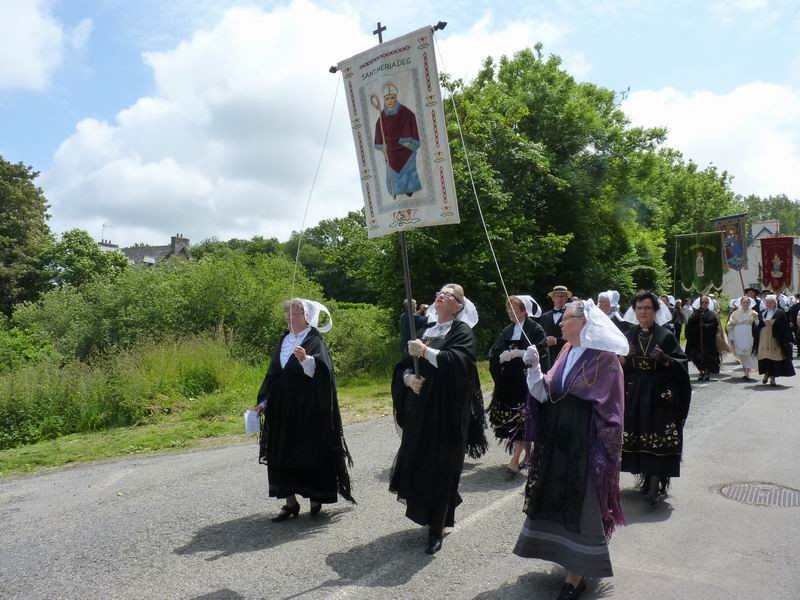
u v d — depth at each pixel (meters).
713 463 6.71
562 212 24.72
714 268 20.03
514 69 27.02
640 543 4.62
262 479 6.73
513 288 20.59
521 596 3.81
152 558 4.59
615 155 27.31
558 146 25.67
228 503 5.89
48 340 15.90
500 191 20.41
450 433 4.62
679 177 44.81
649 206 33.62
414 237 18.36
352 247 19.58
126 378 11.36
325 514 5.49
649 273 31.22
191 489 6.44
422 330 5.21
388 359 15.67
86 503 6.14
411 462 4.62
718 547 4.51
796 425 8.59
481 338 19.02
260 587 4.03
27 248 40.62
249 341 16.00
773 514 5.17
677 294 38.53
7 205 41.12
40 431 10.33
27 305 20.00
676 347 5.57
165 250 71.06
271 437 5.32
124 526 5.35
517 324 6.83
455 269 18.56
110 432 10.21
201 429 9.85
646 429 5.45
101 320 16.28
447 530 4.95
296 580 4.12
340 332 16.42
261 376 13.57
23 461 8.40
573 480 3.71
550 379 4.02
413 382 4.64
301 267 21.77
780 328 12.27
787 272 24.58
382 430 9.14
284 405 5.30
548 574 4.12
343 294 49.12
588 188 24.94
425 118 4.70
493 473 6.63
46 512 5.91
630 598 3.75
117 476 7.21
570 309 3.99
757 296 18.52
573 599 3.72
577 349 4.00
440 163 4.66
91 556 4.69
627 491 5.93
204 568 4.37
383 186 4.97
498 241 19.30
